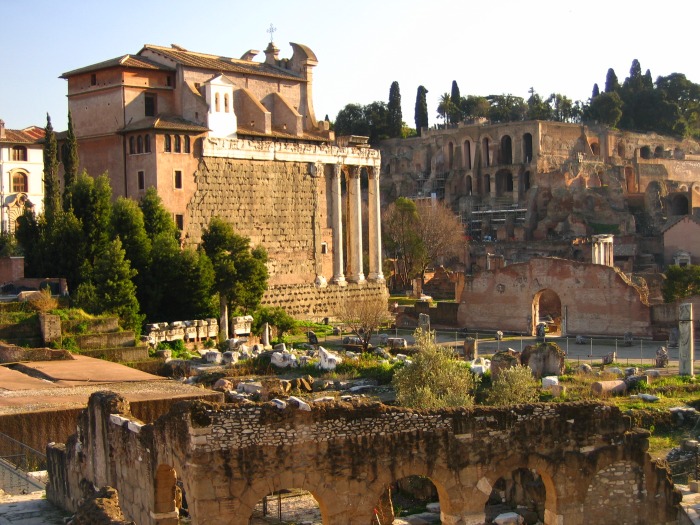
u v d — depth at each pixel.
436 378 61.06
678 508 37.59
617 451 36.41
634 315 105.69
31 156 137.50
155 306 94.81
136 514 34.44
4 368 66.69
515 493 41.78
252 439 31.09
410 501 43.31
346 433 32.34
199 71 120.81
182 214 113.50
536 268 112.69
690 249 175.88
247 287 102.12
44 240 95.44
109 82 116.12
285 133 129.00
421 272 168.38
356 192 135.75
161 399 51.62
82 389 56.44
